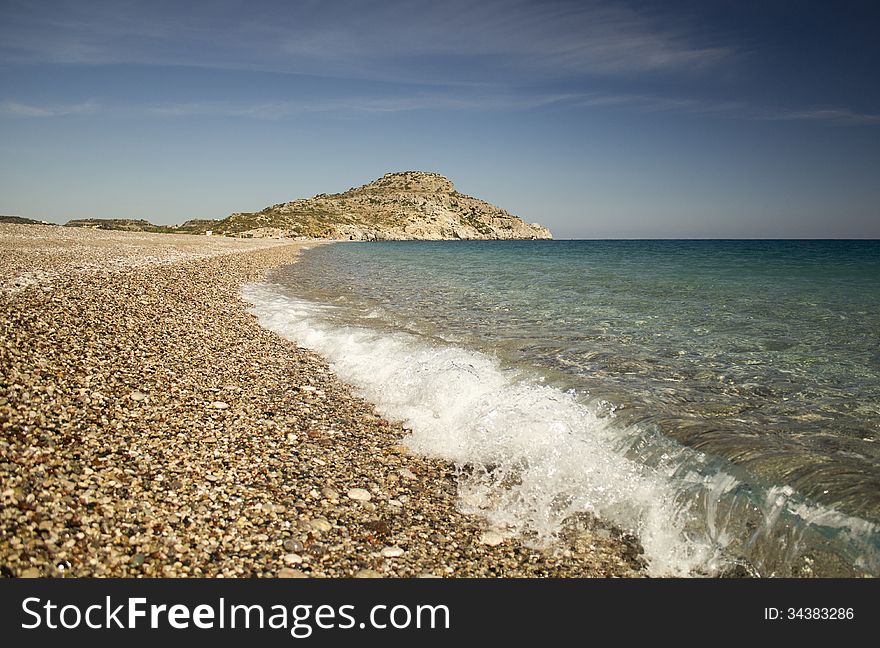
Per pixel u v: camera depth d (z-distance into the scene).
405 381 9.87
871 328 14.13
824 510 5.22
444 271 37.41
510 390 9.05
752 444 6.75
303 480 6.25
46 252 25.94
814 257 58.56
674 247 107.12
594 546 5.33
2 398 6.68
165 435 6.79
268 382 9.77
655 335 13.52
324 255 63.28
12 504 4.70
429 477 6.71
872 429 7.24
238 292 21.39
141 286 17.95
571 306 18.84
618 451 6.82
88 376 8.25
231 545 4.89
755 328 14.29
